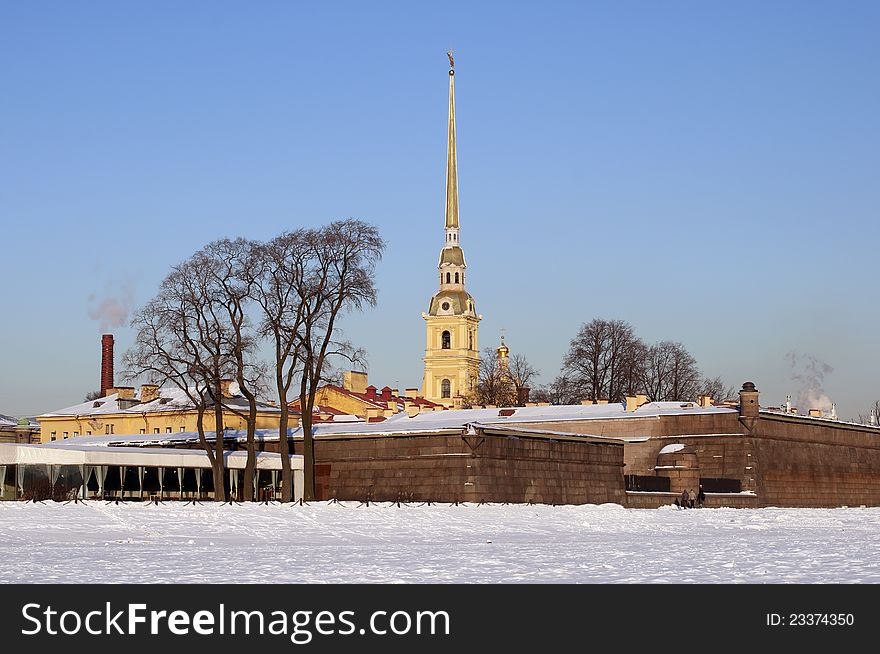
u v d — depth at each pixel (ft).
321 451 327.26
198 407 310.45
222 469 304.50
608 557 170.09
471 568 149.89
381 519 246.68
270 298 302.04
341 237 302.04
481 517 258.57
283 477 302.66
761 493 356.79
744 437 357.41
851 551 183.93
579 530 250.37
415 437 305.32
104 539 198.08
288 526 231.09
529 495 306.96
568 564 156.76
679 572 145.18
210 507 251.80
